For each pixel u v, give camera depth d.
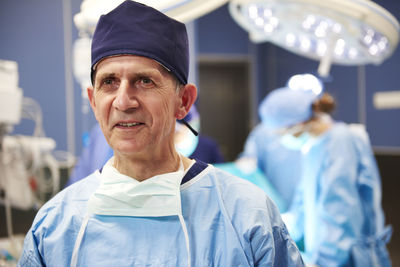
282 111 1.85
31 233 0.71
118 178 0.68
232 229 0.65
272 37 1.59
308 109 1.82
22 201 2.12
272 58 4.25
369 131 3.20
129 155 0.65
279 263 0.67
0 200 2.12
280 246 0.68
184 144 1.59
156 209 0.67
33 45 2.53
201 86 4.47
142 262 0.64
